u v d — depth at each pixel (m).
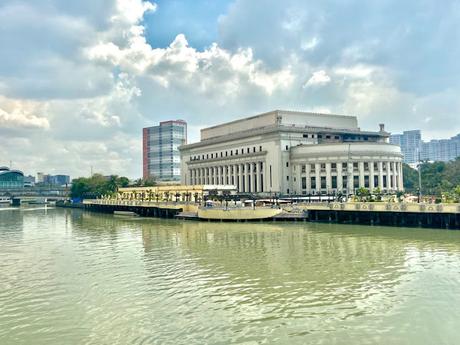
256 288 44.66
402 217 93.75
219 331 33.34
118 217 157.12
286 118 179.88
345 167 158.50
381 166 160.38
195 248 70.75
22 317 37.75
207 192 155.75
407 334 32.28
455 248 64.06
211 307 38.91
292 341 31.33
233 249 68.50
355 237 78.12
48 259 65.19
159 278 50.12
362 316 35.91
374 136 190.25
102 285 47.69
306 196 146.75
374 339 31.50
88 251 71.94
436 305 38.25
